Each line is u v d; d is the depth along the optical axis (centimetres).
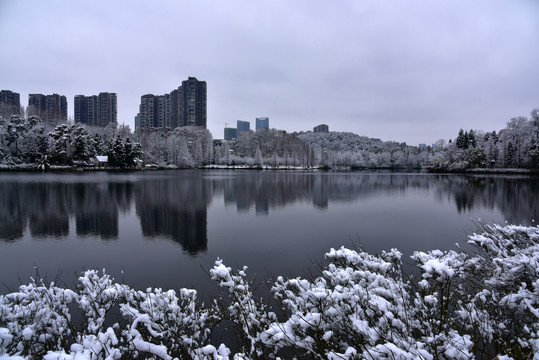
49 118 11088
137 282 1103
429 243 1639
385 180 6594
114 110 18275
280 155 13762
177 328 405
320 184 5447
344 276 381
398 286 369
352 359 291
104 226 2025
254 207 2873
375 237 1767
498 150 8456
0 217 2280
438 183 5669
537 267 381
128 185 4584
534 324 328
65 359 278
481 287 518
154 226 2034
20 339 348
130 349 371
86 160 8188
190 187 4556
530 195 3650
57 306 450
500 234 601
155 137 11306
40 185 4291
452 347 298
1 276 1184
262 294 852
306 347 327
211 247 1549
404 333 312
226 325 627
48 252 1469
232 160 12631
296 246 1570
